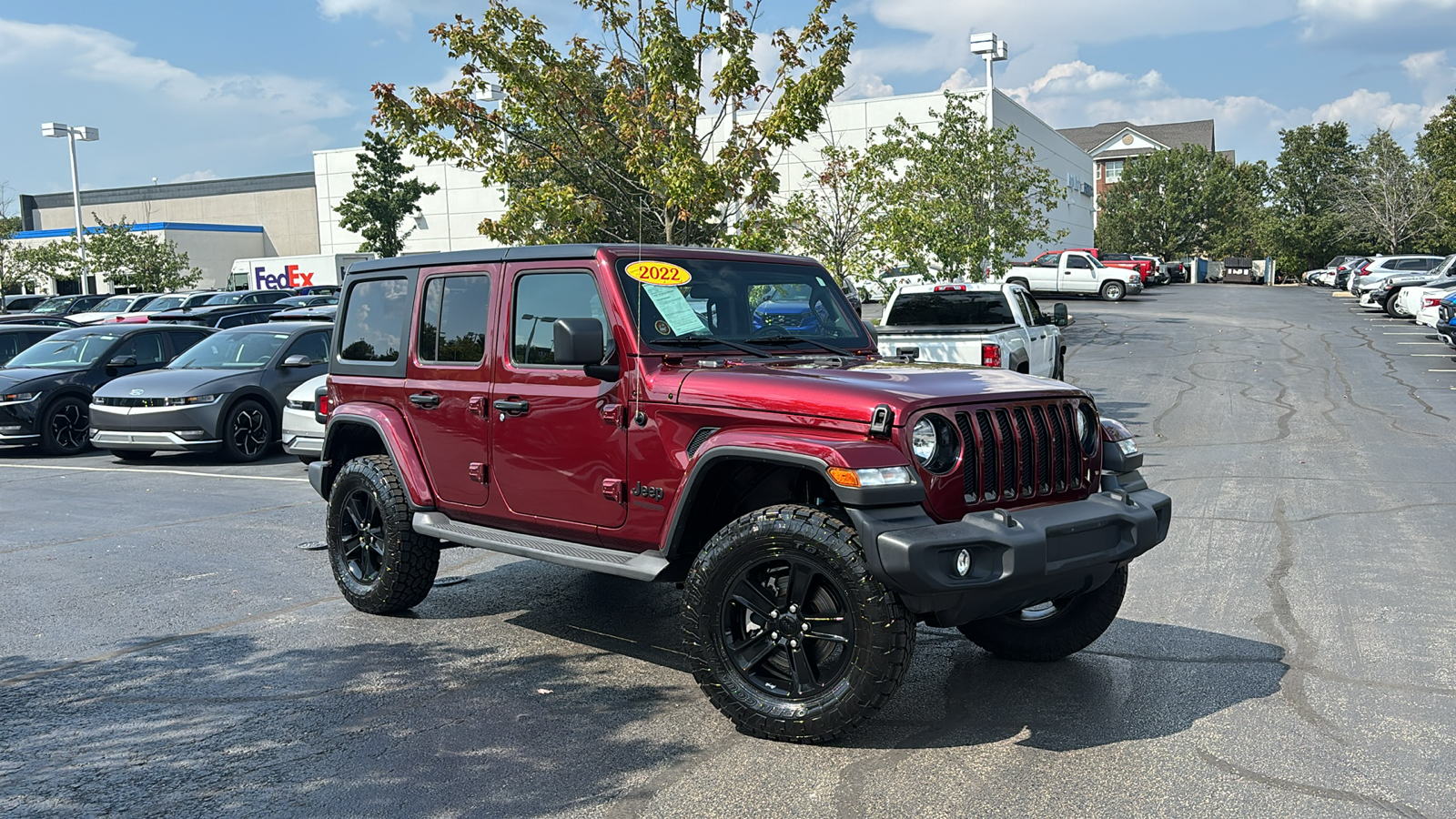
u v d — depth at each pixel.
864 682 3.94
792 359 5.04
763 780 3.85
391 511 5.89
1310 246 65.00
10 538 8.66
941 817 3.54
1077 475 4.53
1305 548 7.34
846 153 16.84
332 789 3.83
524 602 6.44
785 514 4.13
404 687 4.94
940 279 21.88
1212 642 5.38
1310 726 4.27
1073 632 5.01
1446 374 19.08
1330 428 13.55
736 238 12.39
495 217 44.03
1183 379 19.16
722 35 11.91
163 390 13.09
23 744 4.30
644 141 11.90
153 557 7.82
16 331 17.84
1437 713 4.39
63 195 69.94
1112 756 4.01
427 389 5.71
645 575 4.54
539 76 12.03
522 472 5.20
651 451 4.62
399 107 12.04
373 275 6.18
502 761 4.07
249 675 5.14
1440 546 7.34
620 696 4.79
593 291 4.90
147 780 3.94
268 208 64.56
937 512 4.05
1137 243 81.81
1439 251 59.16
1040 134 46.75
